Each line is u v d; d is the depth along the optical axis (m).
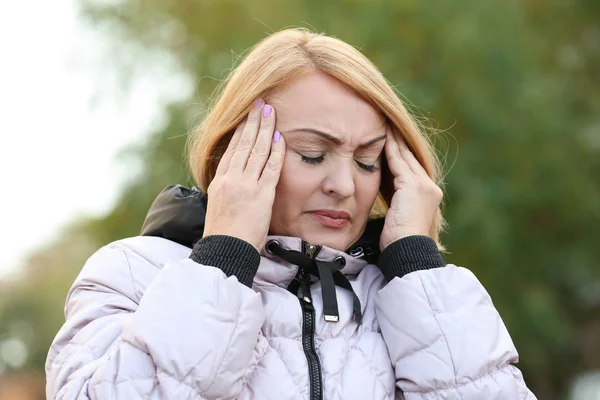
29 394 26.31
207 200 2.36
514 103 9.11
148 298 1.97
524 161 9.39
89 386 1.94
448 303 2.14
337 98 2.21
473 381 2.07
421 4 8.86
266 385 2.02
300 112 2.21
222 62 8.91
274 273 2.20
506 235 9.05
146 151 8.97
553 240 10.11
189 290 1.96
